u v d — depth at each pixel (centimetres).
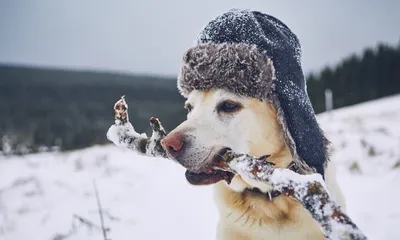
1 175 202
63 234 125
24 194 168
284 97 76
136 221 138
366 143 220
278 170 56
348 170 192
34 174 199
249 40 80
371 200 145
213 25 84
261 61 76
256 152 78
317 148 77
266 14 89
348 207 141
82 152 261
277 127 78
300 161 75
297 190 53
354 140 230
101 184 180
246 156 61
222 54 77
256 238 79
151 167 214
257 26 81
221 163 71
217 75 77
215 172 73
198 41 86
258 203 78
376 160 198
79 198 161
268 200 77
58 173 202
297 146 75
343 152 214
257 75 76
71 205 152
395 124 305
